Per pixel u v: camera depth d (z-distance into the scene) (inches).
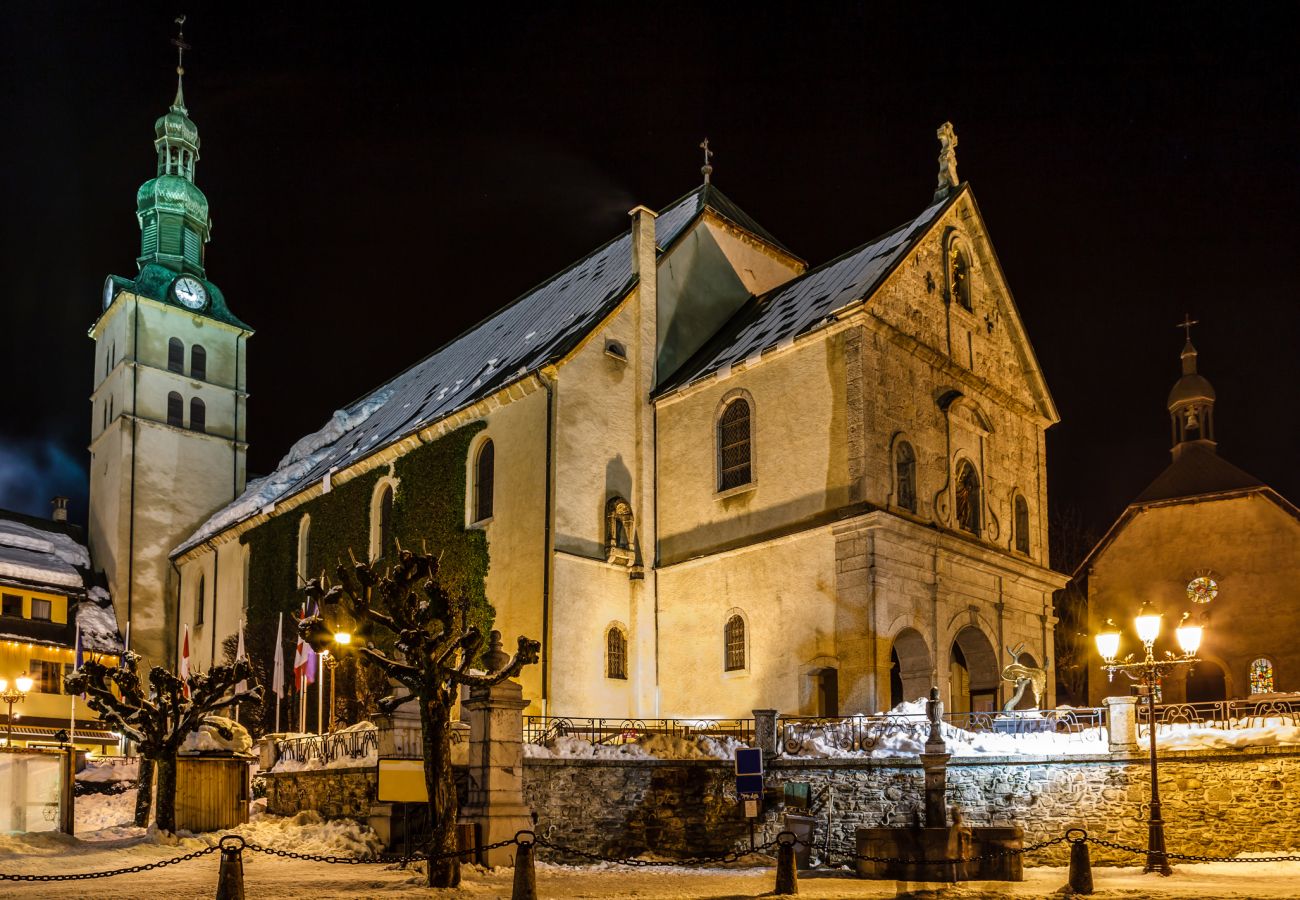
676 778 1004.6
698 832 1000.9
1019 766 936.3
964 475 1366.9
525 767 943.0
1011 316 1497.3
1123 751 904.3
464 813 838.5
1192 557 1966.0
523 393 1375.5
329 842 956.6
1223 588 1925.4
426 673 767.1
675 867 912.3
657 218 1723.7
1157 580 1987.0
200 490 2418.8
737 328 1510.8
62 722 2107.5
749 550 1282.0
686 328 1517.0
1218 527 1957.4
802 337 1275.8
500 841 818.8
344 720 1572.3
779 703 1222.3
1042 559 1489.9
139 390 2383.1
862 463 1200.2
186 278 2507.4
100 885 714.2
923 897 678.5
